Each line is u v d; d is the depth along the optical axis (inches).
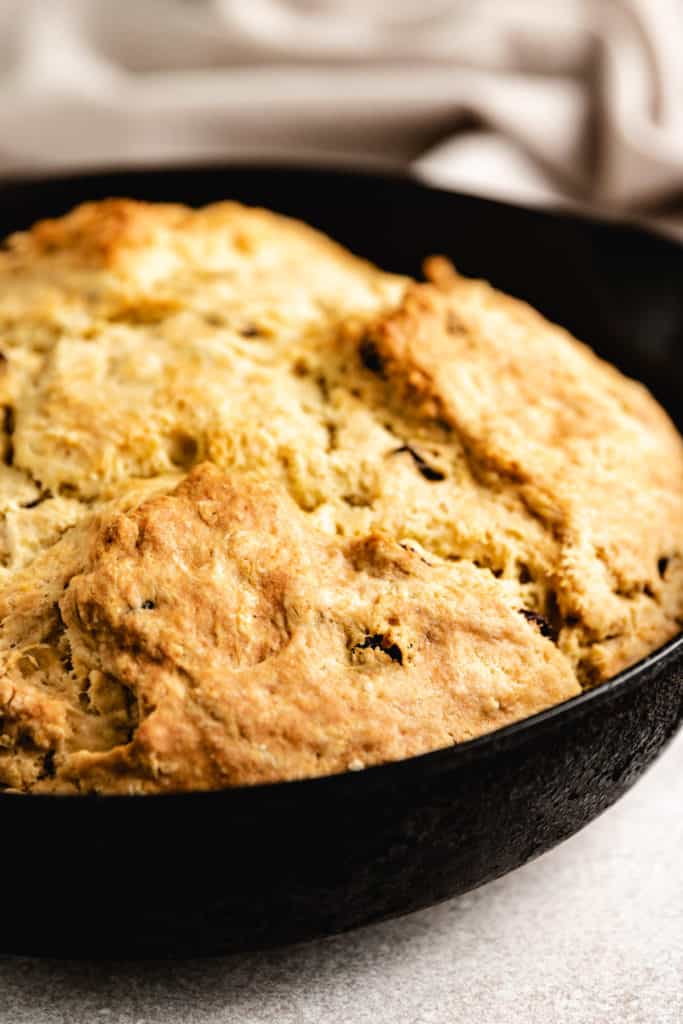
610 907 20.0
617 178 30.3
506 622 19.0
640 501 20.5
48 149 32.3
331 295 22.6
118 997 18.8
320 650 18.5
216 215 24.0
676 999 18.9
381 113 31.8
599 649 19.4
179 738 17.9
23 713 18.2
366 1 33.7
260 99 31.9
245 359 21.1
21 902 17.8
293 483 20.0
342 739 18.0
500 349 21.7
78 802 17.0
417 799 17.4
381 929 19.6
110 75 33.0
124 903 17.7
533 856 18.9
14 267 23.0
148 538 18.9
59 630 18.8
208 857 17.3
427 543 19.8
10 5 33.5
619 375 23.0
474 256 26.5
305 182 26.6
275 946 18.5
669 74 30.9
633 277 25.5
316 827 17.3
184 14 33.3
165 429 20.3
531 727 17.5
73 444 20.1
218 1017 18.6
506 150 31.0
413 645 18.7
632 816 21.1
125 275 22.3
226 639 18.4
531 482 20.2
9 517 19.7
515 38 32.8
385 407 20.9
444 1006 18.8
